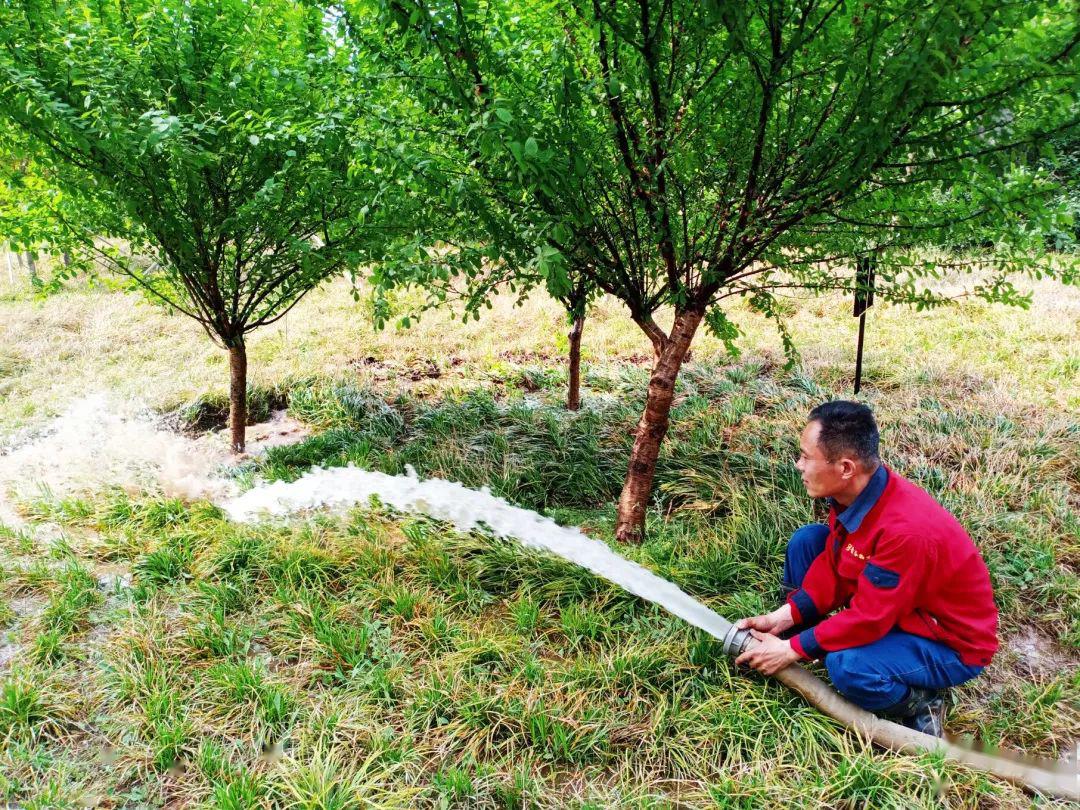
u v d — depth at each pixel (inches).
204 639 127.1
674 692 115.7
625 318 331.9
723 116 129.2
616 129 127.2
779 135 124.1
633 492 160.9
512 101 112.9
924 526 102.5
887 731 106.7
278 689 115.3
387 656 124.8
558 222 123.7
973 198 123.4
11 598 141.5
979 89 100.9
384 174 133.2
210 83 160.1
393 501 180.4
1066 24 88.6
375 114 124.6
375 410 238.5
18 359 293.0
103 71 145.5
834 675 107.8
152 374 278.7
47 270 456.1
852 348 277.0
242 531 162.4
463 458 202.1
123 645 126.4
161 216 175.0
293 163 171.5
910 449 195.2
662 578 144.6
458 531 164.2
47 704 113.3
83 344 311.7
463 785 99.0
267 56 164.7
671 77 117.3
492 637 128.9
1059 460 187.6
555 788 102.2
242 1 162.9
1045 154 100.5
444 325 332.8
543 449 207.5
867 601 105.0
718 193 139.7
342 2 127.7
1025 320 297.1
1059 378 242.4
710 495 179.9
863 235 142.3
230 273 202.4
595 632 130.1
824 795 98.0
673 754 105.8
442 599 140.2
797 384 242.7
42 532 166.2
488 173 131.4
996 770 102.1
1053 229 120.5
